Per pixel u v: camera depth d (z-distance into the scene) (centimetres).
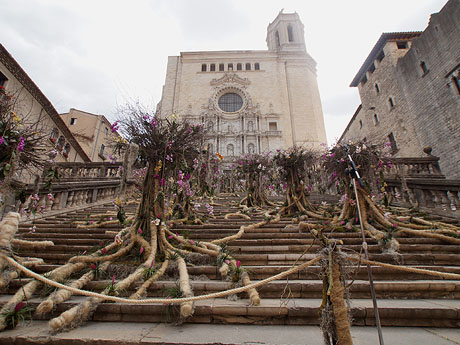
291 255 452
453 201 745
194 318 284
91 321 283
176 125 549
